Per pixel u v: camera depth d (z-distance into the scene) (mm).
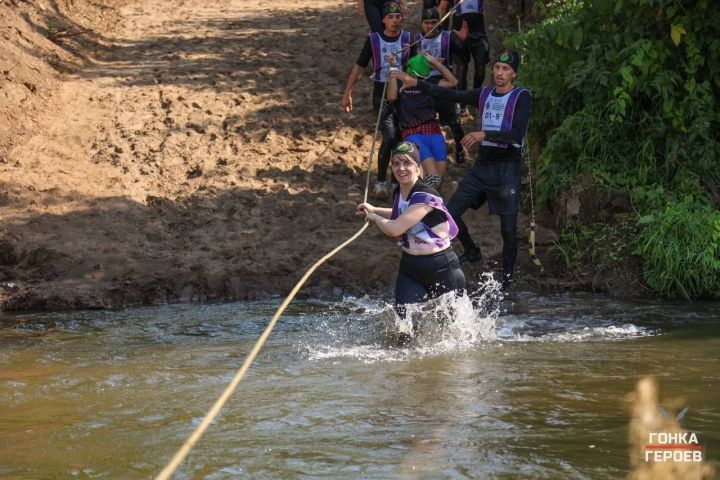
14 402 6410
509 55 9023
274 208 11812
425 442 5430
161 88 15250
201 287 10164
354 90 15258
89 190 11969
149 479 4953
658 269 9930
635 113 11320
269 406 6203
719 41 10836
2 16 15945
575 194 10953
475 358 7445
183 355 7711
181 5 21375
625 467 4973
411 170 7883
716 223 9906
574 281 10297
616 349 7660
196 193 12109
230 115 14273
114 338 8383
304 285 10250
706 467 4941
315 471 5008
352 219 11617
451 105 12008
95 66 16344
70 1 18844
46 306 9789
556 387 6535
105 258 10477
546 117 11797
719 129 11125
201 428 4117
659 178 11008
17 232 10820
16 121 13352
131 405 6301
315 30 18656
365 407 6141
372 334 8406
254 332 8555
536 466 5000
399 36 11406
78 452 5391
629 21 11141
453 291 8070
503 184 9305
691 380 6652
